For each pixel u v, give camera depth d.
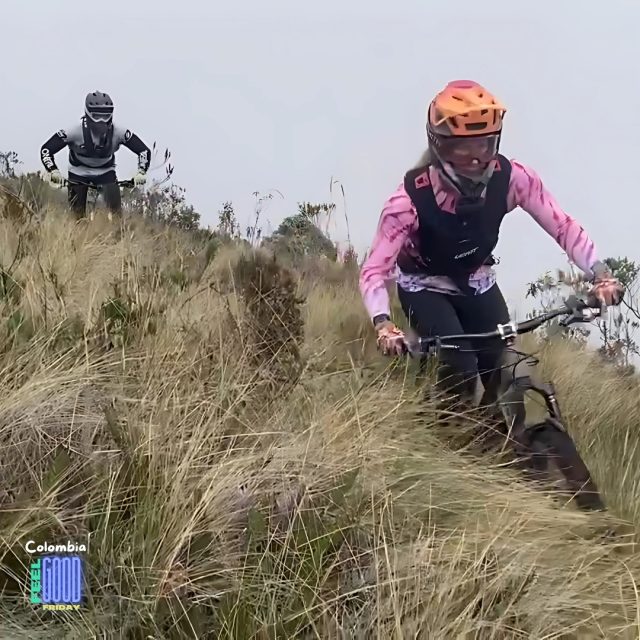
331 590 2.53
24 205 5.45
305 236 7.21
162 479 2.69
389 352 3.33
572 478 3.19
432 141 3.43
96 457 2.79
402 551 2.68
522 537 2.90
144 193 8.89
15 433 2.78
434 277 3.79
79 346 3.29
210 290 4.32
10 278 3.76
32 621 2.35
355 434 3.21
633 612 2.69
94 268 4.64
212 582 2.48
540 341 5.54
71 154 8.01
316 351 4.12
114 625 2.34
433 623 2.40
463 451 3.47
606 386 5.20
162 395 3.12
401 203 3.55
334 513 2.77
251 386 3.42
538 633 2.50
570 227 3.50
